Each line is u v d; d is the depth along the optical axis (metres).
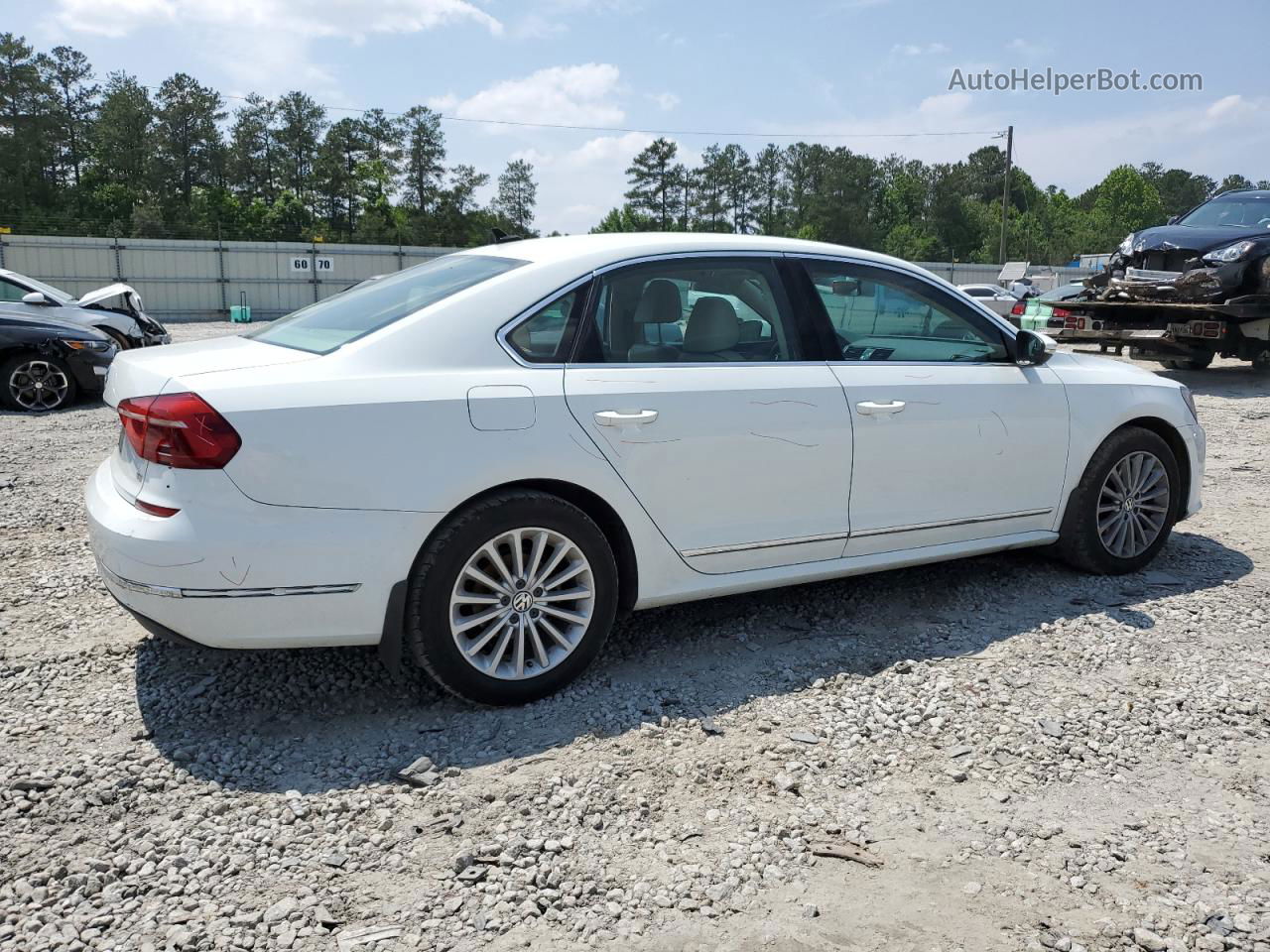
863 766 3.10
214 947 2.26
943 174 117.12
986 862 2.62
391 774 3.02
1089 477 4.72
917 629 4.21
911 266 4.34
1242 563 5.15
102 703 3.48
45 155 97.62
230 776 3.00
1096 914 2.41
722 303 3.83
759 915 2.40
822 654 3.94
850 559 4.12
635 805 2.86
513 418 3.30
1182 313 12.20
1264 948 2.29
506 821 2.78
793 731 3.31
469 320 3.39
